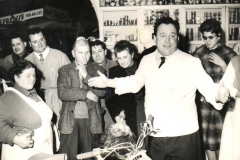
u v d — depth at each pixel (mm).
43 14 5949
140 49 6055
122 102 3279
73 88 3131
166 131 2447
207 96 2326
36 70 2719
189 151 2449
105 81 2693
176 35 2420
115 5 6000
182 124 2430
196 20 6074
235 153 2678
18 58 4480
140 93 3256
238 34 6020
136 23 6102
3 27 5707
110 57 6098
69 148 3193
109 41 6148
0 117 2359
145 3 5973
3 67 4309
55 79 3736
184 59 2436
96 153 1906
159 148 2492
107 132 3125
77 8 6383
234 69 2672
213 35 3477
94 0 5988
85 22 6371
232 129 2711
